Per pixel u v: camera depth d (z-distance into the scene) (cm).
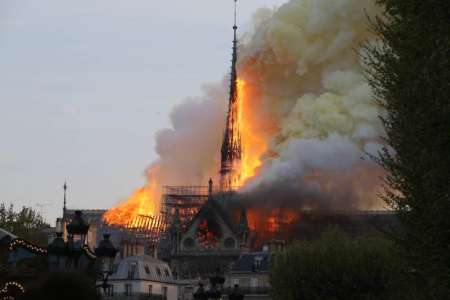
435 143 11088
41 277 4762
